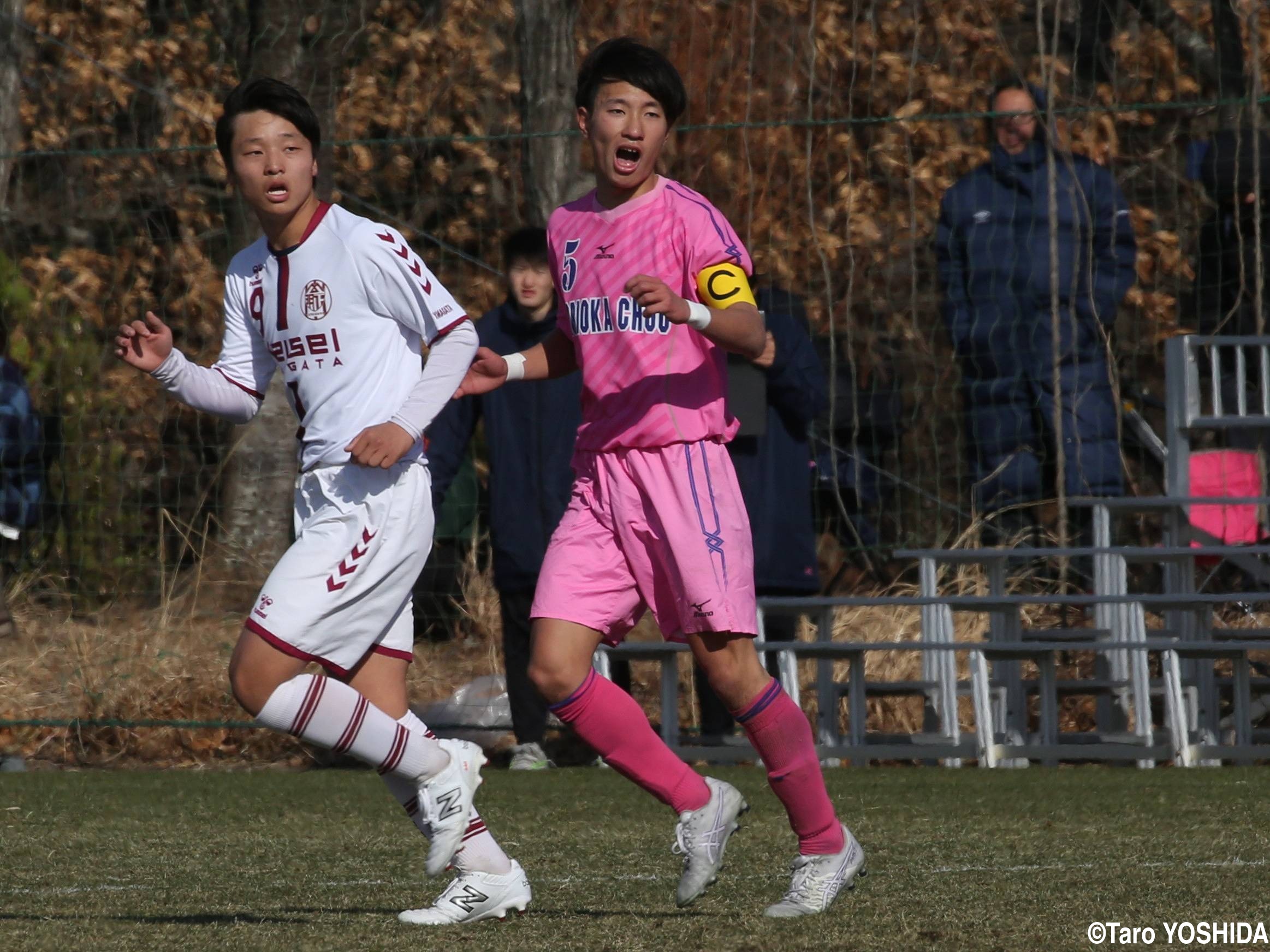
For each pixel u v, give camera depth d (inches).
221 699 1302.9
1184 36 1843.0
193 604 1476.4
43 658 1359.5
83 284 1760.6
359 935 574.9
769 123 1267.2
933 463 1624.0
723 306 583.2
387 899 673.0
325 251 589.6
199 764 1251.2
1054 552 1220.5
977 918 600.4
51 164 1819.6
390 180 1822.1
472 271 1813.5
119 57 1845.5
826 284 1685.5
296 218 595.5
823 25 1781.5
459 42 1822.1
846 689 1205.1
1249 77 1729.8
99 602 1499.8
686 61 1734.7
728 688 608.4
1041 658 1148.5
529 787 1032.8
